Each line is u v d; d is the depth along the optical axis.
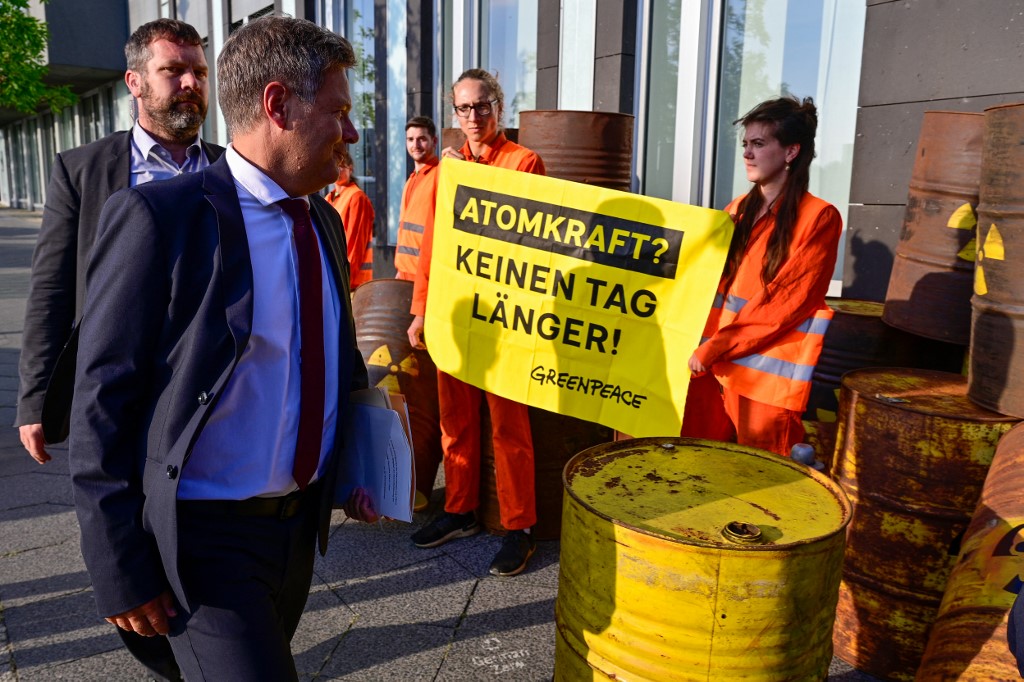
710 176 5.20
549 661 2.65
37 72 9.33
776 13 4.70
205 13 13.83
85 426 1.41
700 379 2.96
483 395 3.52
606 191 2.88
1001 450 2.18
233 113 1.56
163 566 1.48
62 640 2.74
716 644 1.76
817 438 3.19
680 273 2.78
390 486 1.79
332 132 1.57
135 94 2.45
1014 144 2.20
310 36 1.54
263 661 1.52
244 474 1.58
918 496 2.43
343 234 1.90
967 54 3.50
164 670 1.97
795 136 2.64
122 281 1.42
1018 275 2.23
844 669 2.67
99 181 2.35
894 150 3.84
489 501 3.61
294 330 1.61
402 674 2.58
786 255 2.67
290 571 1.69
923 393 2.60
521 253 3.06
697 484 2.10
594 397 2.98
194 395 1.45
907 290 2.98
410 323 3.85
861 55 4.09
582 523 1.93
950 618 1.87
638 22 5.42
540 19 6.19
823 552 1.78
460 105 3.41
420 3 7.82
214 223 1.50
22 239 18.42
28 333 2.28
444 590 3.12
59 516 3.76
